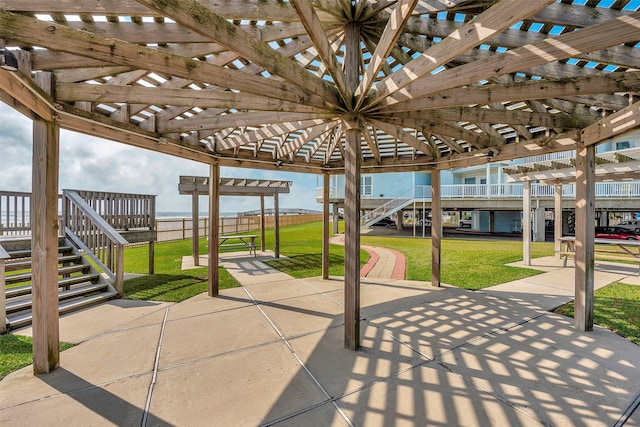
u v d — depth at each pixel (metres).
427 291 4.71
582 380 2.22
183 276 5.79
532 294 4.51
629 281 5.35
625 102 2.76
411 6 1.44
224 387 2.16
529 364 2.46
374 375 2.31
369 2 2.44
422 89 2.11
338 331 3.15
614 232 12.55
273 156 5.09
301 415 1.87
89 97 2.25
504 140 3.97
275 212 8.23
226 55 2.50
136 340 2.94
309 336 3.03
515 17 1.29
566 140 3.25
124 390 2.13
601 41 1.47
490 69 1.78
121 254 4.42
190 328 3.23
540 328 3.21
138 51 1.66
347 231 2.74
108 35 2.01
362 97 2.34
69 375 2.32
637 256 6.06
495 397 2.03
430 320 3.46
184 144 3.80
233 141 4.21
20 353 2.68
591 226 3.11
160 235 12.31
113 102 2.27
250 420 1.83
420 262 7.50
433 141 4.77
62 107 2.36
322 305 4.02
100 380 2.25
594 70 2.52
